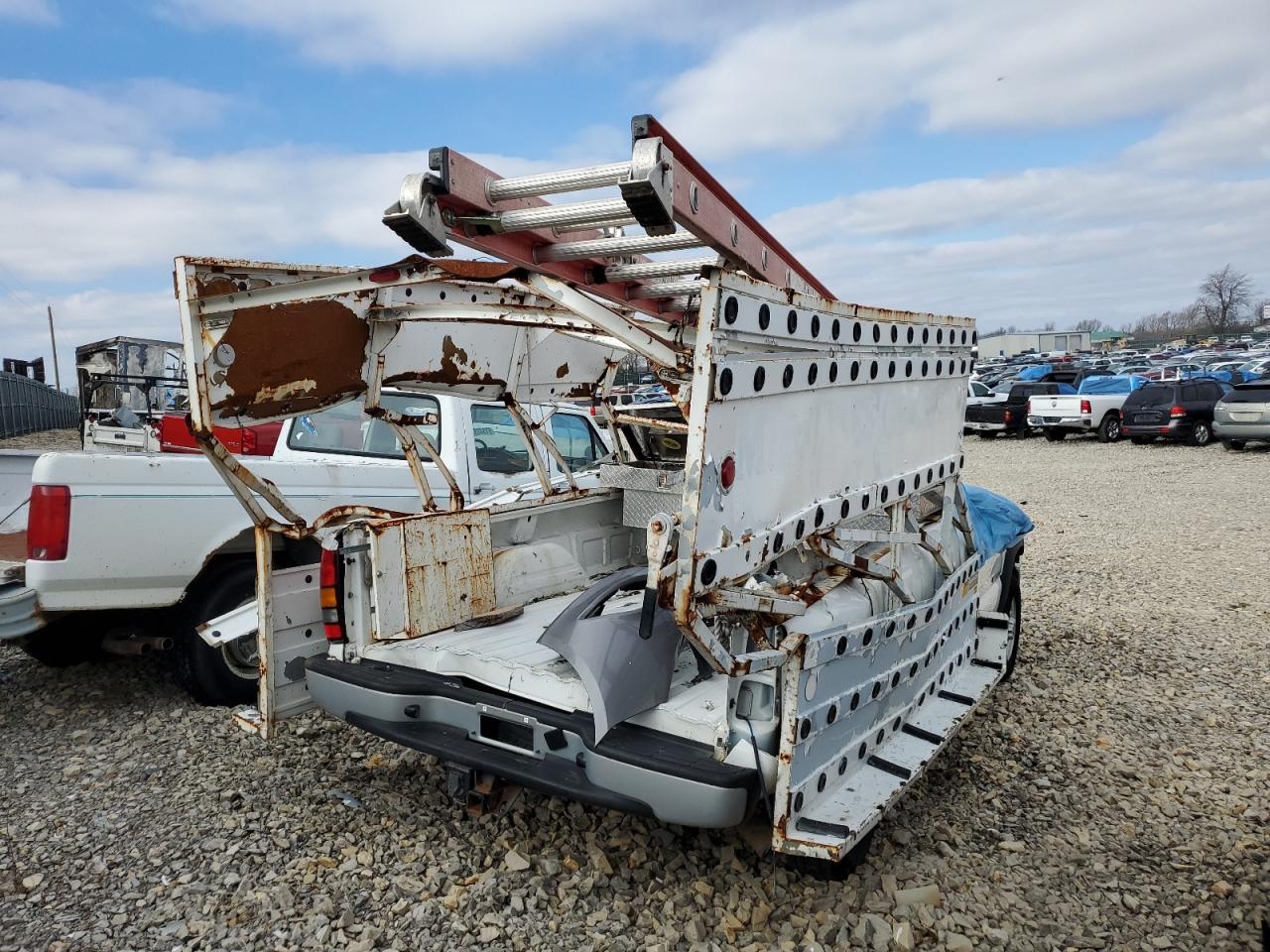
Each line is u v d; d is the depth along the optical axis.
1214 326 93.69
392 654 3.79
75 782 4.18
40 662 6.02
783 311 2.78
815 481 3.14
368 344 4.00
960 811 3.93
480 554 4.38
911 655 3.82
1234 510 12.48
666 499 5.12
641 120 2.10
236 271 3.36
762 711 2.95
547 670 3.36
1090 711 5.15
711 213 2.56
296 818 3.83
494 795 3.64
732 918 3.06
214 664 5.12
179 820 3.81
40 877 3.37
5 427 24.98
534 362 4.99
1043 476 16.88
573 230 2.65
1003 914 3.17
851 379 3.32
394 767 4.34
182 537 4.90
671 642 3.28
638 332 2.82
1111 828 3.81
